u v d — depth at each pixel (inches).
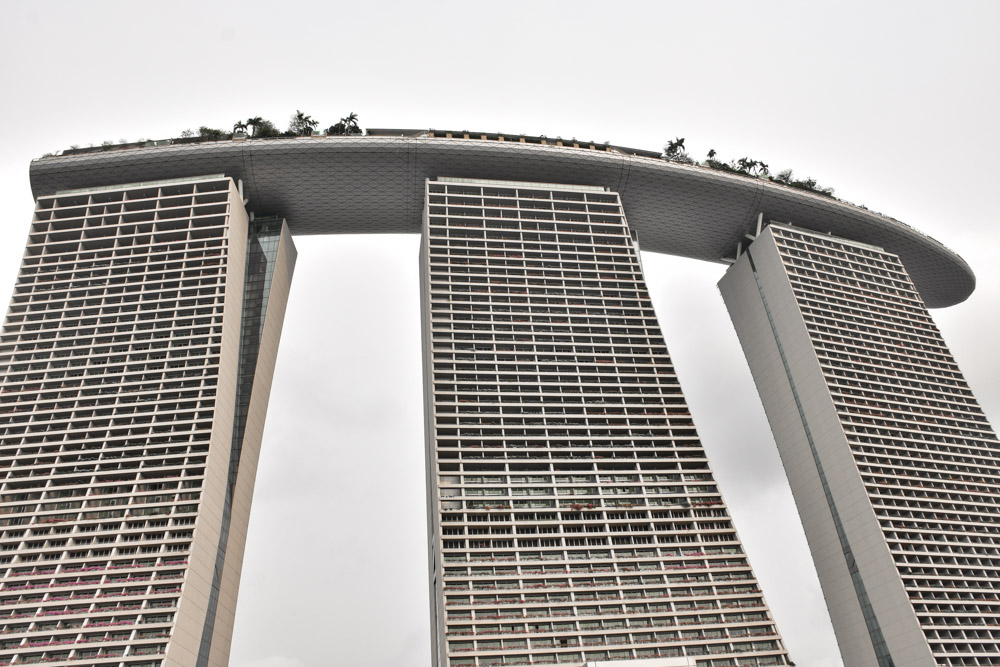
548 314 5674.2
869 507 5246.1
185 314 5280.5
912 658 4773.6
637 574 4315.9
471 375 5226.4
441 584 4170.8
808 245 6796.3
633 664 3801.7
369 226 6579.7
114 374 4936.0
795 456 5989.2
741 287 6894.7
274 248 6058.1
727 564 4439.0
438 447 4813.0
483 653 3905.0
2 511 4338.1
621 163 6318.9
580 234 6235.2
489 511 4483.3
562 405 5123.0
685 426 5142.7
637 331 5743.1
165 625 3873.0
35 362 5022.1
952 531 5285.4
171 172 5871.1
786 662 4033.0
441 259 5866.1
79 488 4414.4
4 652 3727.9
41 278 5506.9
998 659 4699.8
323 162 5880.9
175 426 4722.0
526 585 4202.8
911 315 6742.1
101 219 5733.3
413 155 5959.6
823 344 6117.1
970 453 5851.4
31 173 5748.0
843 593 5349.4
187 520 4303.6
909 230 7209.6
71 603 3929.6
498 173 6314.0
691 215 6771.7
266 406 5605.3
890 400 5984.3
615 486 4724.4
